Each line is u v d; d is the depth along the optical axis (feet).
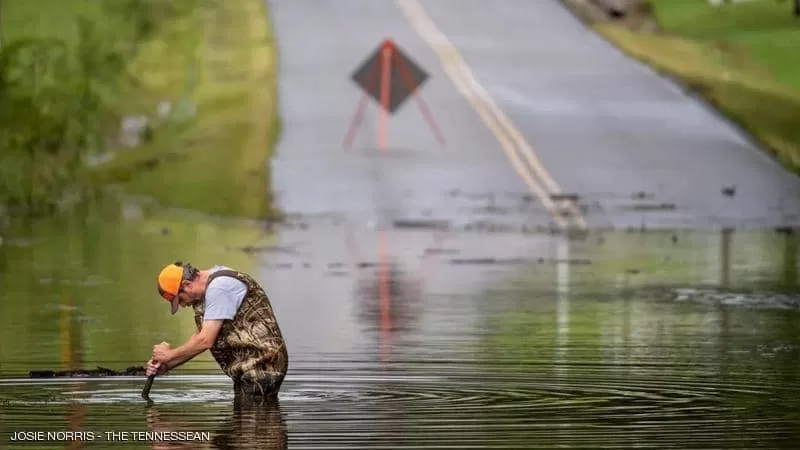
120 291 230.89
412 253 289.74
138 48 558.97
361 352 164.86
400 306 212.02
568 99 474.08
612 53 547.90
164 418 122.62
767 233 328.08
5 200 374.43
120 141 444.14
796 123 456.86
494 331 184.75
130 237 317.01
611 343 173.27
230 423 120.37
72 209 370.32
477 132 431.02
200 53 546.67
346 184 377.50
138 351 167.32
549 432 116.06
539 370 151.23
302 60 531.50
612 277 252.21
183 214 360.07
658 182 380.17
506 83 495.00
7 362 158.61
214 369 151.02
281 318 197.98
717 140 426.51
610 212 350.84
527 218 343.87
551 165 396.16
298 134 431.84
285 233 323.78
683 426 118.93
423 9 631.97
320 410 126.41
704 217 348.38
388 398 132.98
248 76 510.17
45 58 407.23
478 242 309.63
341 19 609.01
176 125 456.86
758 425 119.44
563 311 206.80
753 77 550.77
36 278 248.73
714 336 180.34
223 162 404.98
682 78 501.97
